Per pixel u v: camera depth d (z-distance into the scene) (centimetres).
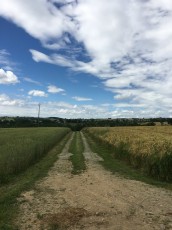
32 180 1612
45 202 1147
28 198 1209
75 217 960
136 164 2108
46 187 1434
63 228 865
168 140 2520
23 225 887
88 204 1120
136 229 857
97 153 3234
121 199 1198
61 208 1063
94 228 864
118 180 1638
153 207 1083
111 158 2758
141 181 1623
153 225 890
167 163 1675
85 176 1761
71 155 3028
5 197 1211
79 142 5091
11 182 1592
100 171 1966
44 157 2845
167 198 1231
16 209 1047
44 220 931
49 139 3666
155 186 1489
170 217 967
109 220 933
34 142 2823
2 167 1597
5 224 888
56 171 1962
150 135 3706
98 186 1462
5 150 2056
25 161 2044
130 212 1017
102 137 4356
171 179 1644
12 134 4772
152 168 1772
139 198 1219
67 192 1326
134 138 3047
